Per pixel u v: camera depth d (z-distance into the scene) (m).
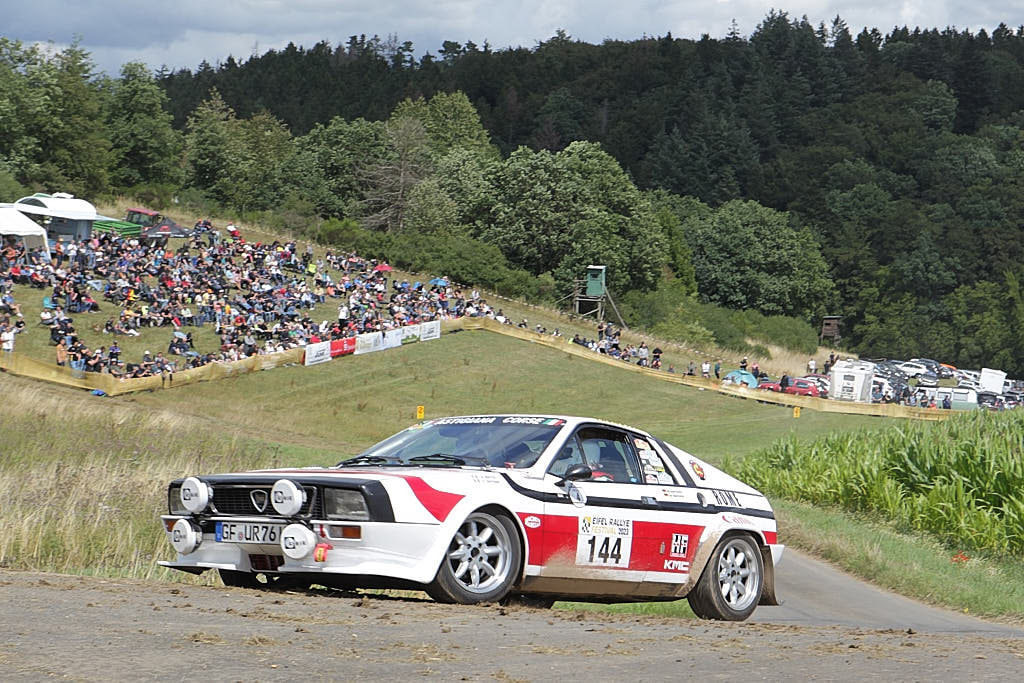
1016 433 27.47
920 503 24.00
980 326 155.12
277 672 4.67
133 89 117.69
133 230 75.88
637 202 119.50
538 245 111.69
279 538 7.86
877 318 161.00
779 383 73.06
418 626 6.36
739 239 149.12
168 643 5.24
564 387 63.78
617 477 9.22
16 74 103.50
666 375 69.19
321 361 59.75
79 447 21.62
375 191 119.38
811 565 18.81
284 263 76.50
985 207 177.25
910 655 6.09
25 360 46.00
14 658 4.71
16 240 61.44
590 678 4.90
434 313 71.25
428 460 8.71
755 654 5.89
